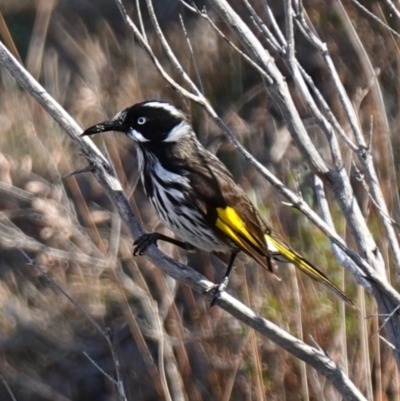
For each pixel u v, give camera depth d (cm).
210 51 1571
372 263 845
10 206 1512
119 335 1483
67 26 1702
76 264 1470
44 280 1508
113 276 1384
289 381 1177
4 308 1523
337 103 1357
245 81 1568
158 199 1005
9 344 1519
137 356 1471
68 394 1490
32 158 1515
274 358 1194
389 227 854
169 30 1645
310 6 1473
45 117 1530
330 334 1159
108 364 1491
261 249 985
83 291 1471
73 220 1438
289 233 1278
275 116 1533
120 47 1670
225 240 1000
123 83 1552
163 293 1332
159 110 990
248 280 1268
